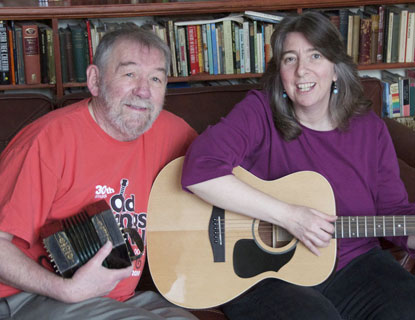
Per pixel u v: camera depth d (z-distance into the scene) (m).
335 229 1.85
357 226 1.85
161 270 1.87
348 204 1.94
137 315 1.57
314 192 1.90
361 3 2.97
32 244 1.64
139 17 3.17
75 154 1.69
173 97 2.30
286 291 1.81
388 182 1.99
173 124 1.97
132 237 1.74
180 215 1.88
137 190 1.81
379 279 1.86
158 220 1.88
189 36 2.94
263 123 1.95
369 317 1.83
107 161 1.74
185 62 2.97
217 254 1.88
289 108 1.95
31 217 1.62
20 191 1.61
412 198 2.17
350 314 1.87
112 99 1.70
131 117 1.71
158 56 1.74
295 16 1.89
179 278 1.87
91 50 2.86
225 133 1.88
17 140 1.72
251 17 2.91
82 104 1.78
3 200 1.61
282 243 1.90
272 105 1.95
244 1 2.83
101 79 1.72
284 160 1.94
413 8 3.19
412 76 3.30
